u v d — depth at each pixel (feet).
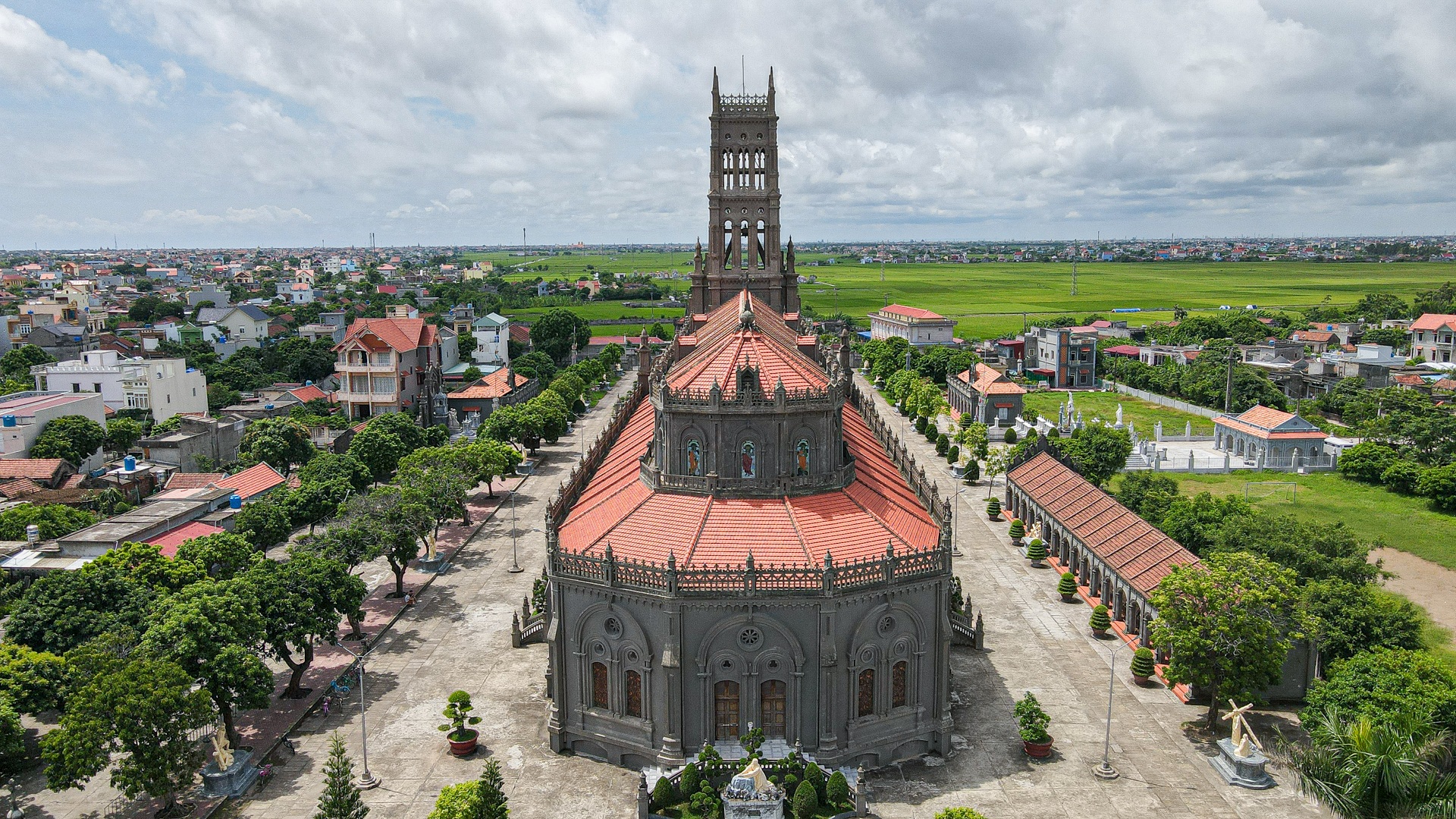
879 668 195.52
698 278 441.68
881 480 246.68
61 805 184.96
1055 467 361.51
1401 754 126.52
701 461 213.87
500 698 227.81
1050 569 320.70
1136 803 182.70
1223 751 195.52
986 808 181.47
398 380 561.43
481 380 610.65
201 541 253.44
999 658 248.93
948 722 201.98
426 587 302.86
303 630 214.90
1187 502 315.78
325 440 497.46
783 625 187.21
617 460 274.36
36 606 214.48
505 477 428.97
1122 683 234.79
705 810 176.14
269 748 202.69
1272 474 451.53
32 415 408.67
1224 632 199.11
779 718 192.95
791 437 210.79
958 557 333.42
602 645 197.67
